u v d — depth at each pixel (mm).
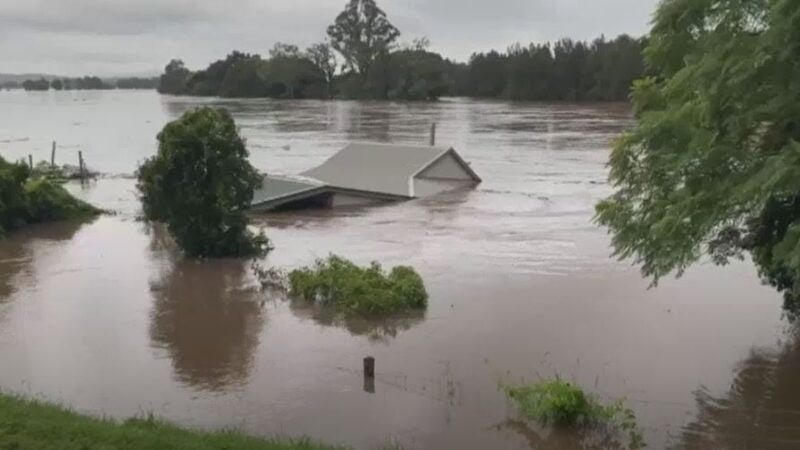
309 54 160625
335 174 43156
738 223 13383
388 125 89750
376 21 155625
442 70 152500
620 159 12867
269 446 10609
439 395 14828
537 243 28203
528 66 142375
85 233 31406
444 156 43812
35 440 9266
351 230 31672
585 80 138250
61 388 15320
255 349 17688
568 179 46375
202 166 26281
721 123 10070
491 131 79688
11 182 31938
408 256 26562
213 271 25016
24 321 19719
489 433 13242
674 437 13047
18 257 27078
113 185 46344
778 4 8516
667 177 12000
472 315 19797
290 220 34094
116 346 17906
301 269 23469
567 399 13508
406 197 39312
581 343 17516
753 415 13789
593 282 22578
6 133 87188
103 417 12688
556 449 12719
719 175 10562
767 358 16359
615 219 13273
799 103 9180
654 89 13438
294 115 109375
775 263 11859
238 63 174125
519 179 46688
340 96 156625
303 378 15836
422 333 18547
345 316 20016
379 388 15234
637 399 14508
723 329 18203
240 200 26891
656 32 11633
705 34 10578
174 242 29219
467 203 38188
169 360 17000
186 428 12344
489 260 25703
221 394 15047
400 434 13203
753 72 8969
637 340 17625
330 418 13859
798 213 12078
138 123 103688
